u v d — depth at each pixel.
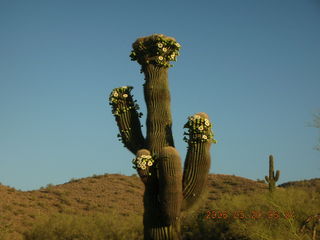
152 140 9.92
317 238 8.55
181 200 9.45
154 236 9.67
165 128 10.01
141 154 9.62
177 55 10.35
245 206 14.09
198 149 9.49
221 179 32.56
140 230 16.86
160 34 10.23
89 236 16.72
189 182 9.51
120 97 10.56
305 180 30.39
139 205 27.33
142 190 30.94
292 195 13.84
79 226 17.36
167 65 10.20
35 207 22.42
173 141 10.05
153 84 10.09
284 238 8.36
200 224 13.77
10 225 17.94
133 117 10.54
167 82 10.26
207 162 9.53
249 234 10.36
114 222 17.75
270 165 17.58
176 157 9.25
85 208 24.70
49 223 17.52
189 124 9.56
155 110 10.04
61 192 26.67
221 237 12.48
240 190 29.25
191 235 13.46
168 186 9.26
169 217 9.48
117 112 10.48
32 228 17.55
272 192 15.06
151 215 9.73
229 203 14.81
